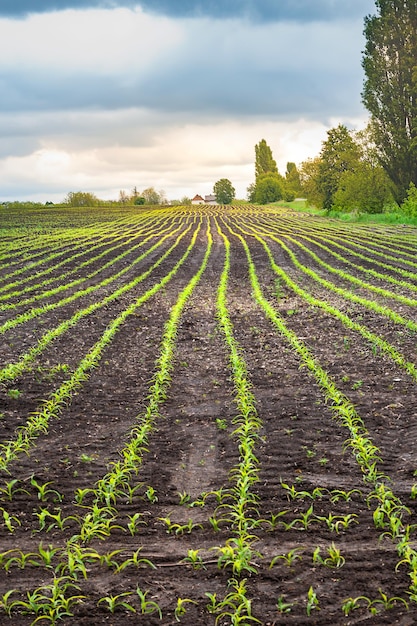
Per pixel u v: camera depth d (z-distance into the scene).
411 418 8.69
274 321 15.28
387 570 5.27
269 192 128.50
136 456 7.38
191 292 20.47
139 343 13.48
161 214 82.31
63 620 4.72
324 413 8.98
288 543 5.71
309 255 30.70
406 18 53.88
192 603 4.89
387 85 55.06
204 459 7.58
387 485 6.81
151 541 5.82
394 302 17.78
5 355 12.47
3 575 5.26
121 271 25.77
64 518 6.22
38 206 102.69
